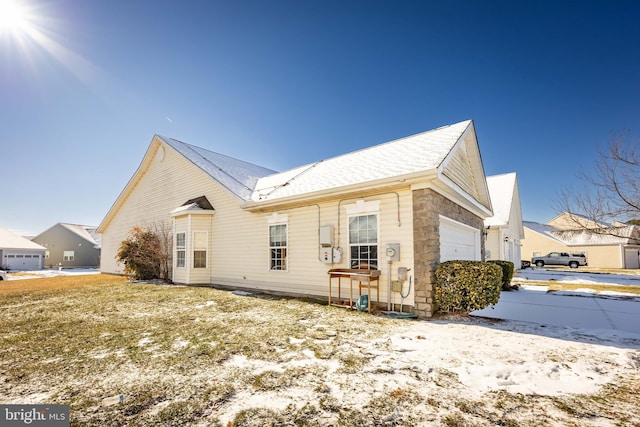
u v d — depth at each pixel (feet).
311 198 28.73
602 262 99.04
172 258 46.21
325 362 12.50
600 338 15.97
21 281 52.49
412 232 23.11
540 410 8.71
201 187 44.27
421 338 15.84
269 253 34.14
